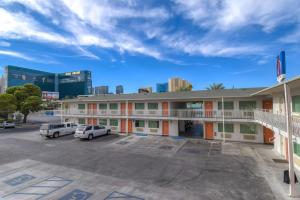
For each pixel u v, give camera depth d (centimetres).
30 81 14750
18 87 5175
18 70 14138
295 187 1147
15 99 4769
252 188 1161
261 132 2412
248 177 1327
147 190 1151
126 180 1298
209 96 2639
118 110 3341
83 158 1808
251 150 2061
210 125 2714
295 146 1486
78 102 3828
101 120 3559
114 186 1207
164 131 3012
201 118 2684
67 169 1514
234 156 1838
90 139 2738
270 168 1498
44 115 6788
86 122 3709
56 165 1611
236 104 2595
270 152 1970
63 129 3030
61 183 1255
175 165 1595
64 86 16025
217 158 1778
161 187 1190
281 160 1695
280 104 1847
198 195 1084
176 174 1399
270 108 2403
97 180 1300
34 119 5856
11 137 2945
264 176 1341
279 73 1156
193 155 1886
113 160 1742
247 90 2733
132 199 1048
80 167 1560
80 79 15575
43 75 15388
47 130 2822
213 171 1451
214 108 2716
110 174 1407
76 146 2312
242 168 1506
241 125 2528
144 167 1552
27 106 4797
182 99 2820
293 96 1562
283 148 1805
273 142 2298
